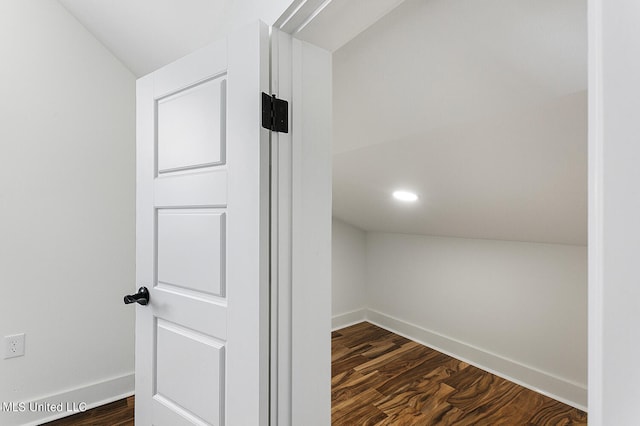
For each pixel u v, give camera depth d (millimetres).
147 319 1248
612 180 305
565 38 747
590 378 325
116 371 1975
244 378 907
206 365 1019
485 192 1684
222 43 966
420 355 2750
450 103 1091
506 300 2434
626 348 295
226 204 954
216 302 995
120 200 1979
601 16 314
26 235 1691
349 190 2393
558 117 979
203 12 1351
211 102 997
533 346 2279
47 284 1754
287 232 918
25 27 1670
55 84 1758
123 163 1985
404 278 3193
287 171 917
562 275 2152
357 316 3520
